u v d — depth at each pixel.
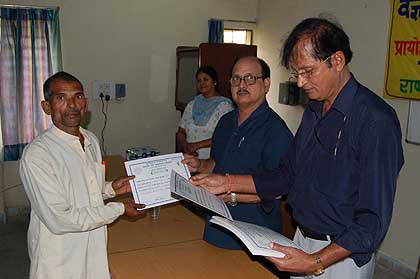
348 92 1.36
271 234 1.45
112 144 4.87
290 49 1.32
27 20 4.20
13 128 4.26
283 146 1.78
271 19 5.00
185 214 2.43
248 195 1.82
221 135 2.08
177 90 4.89
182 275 1.70
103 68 4.69
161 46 4.89
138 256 1.87
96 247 1.66
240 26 5.20
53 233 1.53
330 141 1.41
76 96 1.59
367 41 3.69
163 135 5.08
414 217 3.30
